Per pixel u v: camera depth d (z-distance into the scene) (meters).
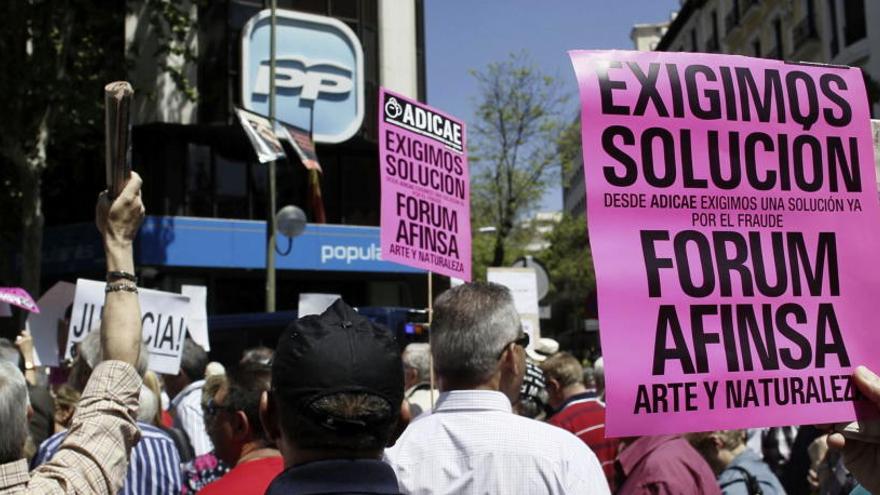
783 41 29.83
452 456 2.61
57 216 21.80
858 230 2.29
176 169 20.72
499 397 2.71
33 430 4.36
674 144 2.18
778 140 2.27
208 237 20.58
